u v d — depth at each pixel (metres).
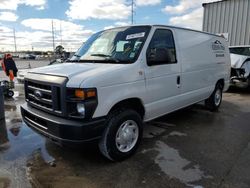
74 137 2.84
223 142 4.12
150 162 3.37
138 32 3.83
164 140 4.20
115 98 3.13
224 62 6.24
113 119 3.21
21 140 4.21
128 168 3.21
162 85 3.94
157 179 2.93
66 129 2.85
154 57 3.69
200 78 5.12
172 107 4.35
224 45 6.29
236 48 10.00
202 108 6.57
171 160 3.43
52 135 3.01
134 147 3.56
